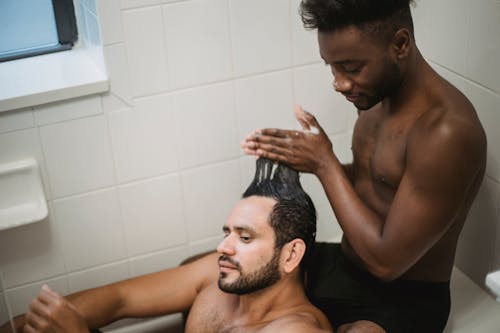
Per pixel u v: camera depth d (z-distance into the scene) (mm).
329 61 1312
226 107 1856
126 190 1844
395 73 1314
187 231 1949
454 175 1296
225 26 1772
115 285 1616
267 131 1411
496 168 1679
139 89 1754
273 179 1456
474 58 1659
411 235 1328
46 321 1415
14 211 1713
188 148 1860
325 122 1984
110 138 1776
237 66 1825
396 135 1398
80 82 1692
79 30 1866
